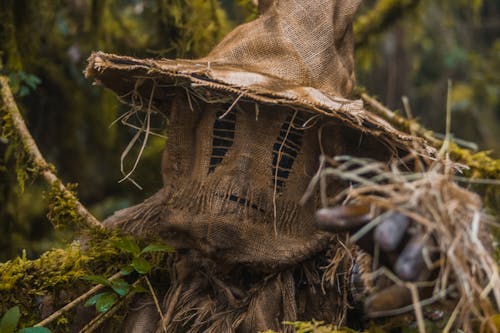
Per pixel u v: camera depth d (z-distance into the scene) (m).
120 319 1.75
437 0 4.07
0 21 2.36
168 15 2.49
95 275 1.73
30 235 2.91
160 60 1.65
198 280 1.73
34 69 2.73
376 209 1.41
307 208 1.68
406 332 1.71
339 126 1.67
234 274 1.72
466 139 4.32
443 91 4.42
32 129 2.93
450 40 4.47
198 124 1.71
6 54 2.37
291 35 1.72
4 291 1.75
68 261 1.80
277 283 1.67
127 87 1.76
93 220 1.91
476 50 4.66
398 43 4.18
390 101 4.19
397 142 1.62
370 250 1.44
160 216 1.73
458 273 1.39
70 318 1.78
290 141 1.67
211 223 1.63
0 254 2.54
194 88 1.65
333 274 1.64
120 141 3.17
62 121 3.04
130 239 1.77
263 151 1.66
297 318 1.69
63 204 1.91
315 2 1.74
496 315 1.52
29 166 2.15
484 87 4.41
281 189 1.67
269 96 1.58
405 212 1.38
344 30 1.78
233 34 1.77
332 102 1.61
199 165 1.68
